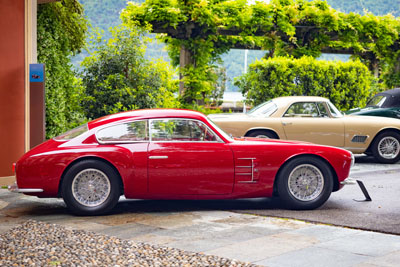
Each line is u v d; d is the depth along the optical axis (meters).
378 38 20.67
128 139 7.63
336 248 5.84
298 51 19.52
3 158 9.94
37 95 9.88
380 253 5.64
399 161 13.88
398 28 20.88
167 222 7.19
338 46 22.06
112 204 7.57
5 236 6.31
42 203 8.53
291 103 12.95
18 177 7.45
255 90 17.28
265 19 18.42
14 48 10.02
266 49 19.62
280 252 5.68
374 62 23.50
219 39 19.09
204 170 7.71
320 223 7.10
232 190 7.83
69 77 14.22
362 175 11.45
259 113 13.03
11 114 10.02
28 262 5.27
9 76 9.96
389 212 7.81
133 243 5.98
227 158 7.76
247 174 7.81
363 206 8.26
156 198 7.74
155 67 13.88
